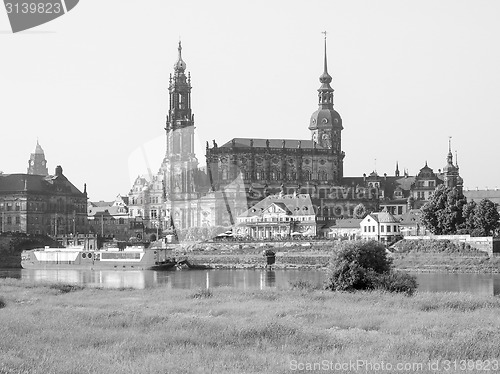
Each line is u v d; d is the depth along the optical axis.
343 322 94.62
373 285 133.88
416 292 134.50
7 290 143.00
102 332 86.00
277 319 95.31
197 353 73.94
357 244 137.50
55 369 66.19
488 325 91.00
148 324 92.62
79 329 88.31
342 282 134.88
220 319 96.50
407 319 95.94
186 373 65.38
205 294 129.88
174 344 79.50
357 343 79.62
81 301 122.62
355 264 135.25
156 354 74.19
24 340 80.94
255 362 70.00
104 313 101.06
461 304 112.06
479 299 116.62
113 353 74.31
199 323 90.81
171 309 109.38
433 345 76.12
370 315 99.88
